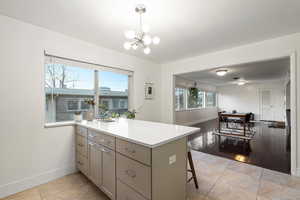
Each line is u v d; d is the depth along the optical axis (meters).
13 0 1.48
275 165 2.54
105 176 1.64
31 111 1.95
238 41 2.52
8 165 1.77
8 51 1.78
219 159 2.82
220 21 1.90
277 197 1.69
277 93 7.69
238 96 8.86
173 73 3.85
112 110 3.07
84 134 2.07
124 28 2.08
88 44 2.56
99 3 1.54
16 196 1.75
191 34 2.27
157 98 3.97
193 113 6.98
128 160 1.34
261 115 8.15
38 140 2.01
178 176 1.43
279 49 2.33
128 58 3.23
